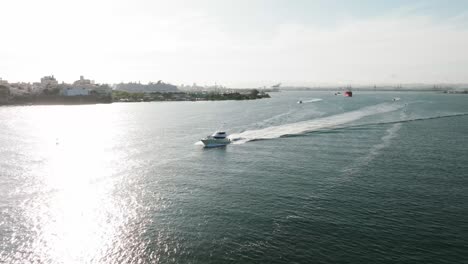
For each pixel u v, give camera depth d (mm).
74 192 50094
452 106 197750
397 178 53844
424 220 38375
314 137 91875
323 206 42656
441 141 84375
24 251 33969
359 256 31250
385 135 93312
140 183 54000
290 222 38188
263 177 55438
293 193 47500
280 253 31953
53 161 69750
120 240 35781
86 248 34562
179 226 38156
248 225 37750
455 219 38594
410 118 132500
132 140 96375
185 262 31094
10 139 100375
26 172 60844
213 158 70438
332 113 155500
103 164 67000
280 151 75188
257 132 103062
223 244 33844
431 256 31109
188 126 125875
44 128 126750
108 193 49594
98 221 40312
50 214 42344
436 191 47719
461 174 55875
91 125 135625
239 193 47969
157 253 32938
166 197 47312
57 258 32906
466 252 31688
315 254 31672
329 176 55250
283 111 176625
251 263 30516
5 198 47562
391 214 40062
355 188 49250
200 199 46094
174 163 66938
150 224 39000
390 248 32500
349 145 80188
